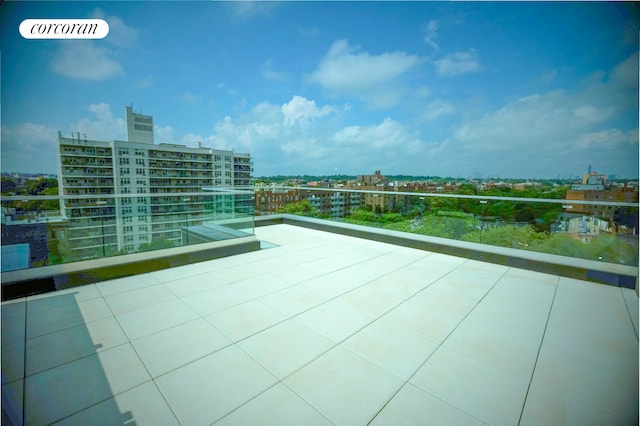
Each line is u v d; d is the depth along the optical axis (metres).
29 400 1.73
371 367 2.05
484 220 4.46
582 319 2.74
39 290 3.20
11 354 2.15
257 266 4.19
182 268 4.10
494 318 2.74
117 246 3.76
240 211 4.89
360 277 3.76
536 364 2.10
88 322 2.61
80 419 1.61
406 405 1.73
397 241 5.44
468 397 1.79
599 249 3.64
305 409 1.70
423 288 3.43
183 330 2.49
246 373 1.98
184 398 1.76
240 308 2.89
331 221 6.58
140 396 1.77
